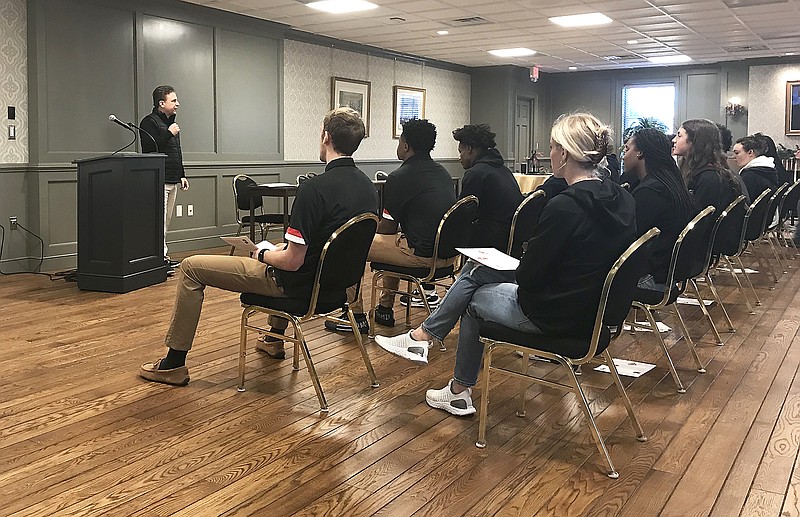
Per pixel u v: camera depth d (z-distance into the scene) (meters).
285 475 2.28
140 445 2.50
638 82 13.11
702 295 5.29
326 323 4.14
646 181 3.22
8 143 6.00
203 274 3.03
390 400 3.00
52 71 6.17
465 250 2.67
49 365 3.42
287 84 9.02
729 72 12.20
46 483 2.20
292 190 6.44
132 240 5.22
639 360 3.61
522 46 10.40
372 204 3.02
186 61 7.48
